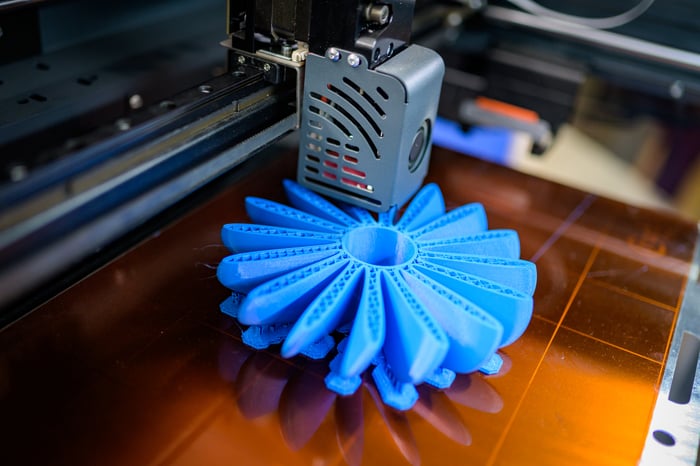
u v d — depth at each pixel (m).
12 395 0.71
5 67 1.04
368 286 0.74
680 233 1.10
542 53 1.50
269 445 0.68
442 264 0.81
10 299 0.60
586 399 0.77
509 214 1.11
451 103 1.62
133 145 0.69
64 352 0.77
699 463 0.71
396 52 0.85
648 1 1.38
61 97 1.00
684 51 1.36
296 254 0.78
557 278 0.97
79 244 0.64
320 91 0.85
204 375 0.75
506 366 0.81
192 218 1.01
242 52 0.89
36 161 0.62
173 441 0.68
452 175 1.20
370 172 0.86
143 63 1.17
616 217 1.12
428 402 0.75
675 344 0.87
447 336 0.72
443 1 1.56
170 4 1.30
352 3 0.78
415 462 0.68
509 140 1.93
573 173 2.00
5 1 0.89
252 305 0.71
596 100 1.62
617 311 0.91
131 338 0.79
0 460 0.64
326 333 0.76
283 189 1.09
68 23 1.12
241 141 0.81
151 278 0.89
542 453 0.70
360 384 0.76
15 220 0.58
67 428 0.68
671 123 1.56
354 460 0.67
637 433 0.74
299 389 0.74
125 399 0.72
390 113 0.81
